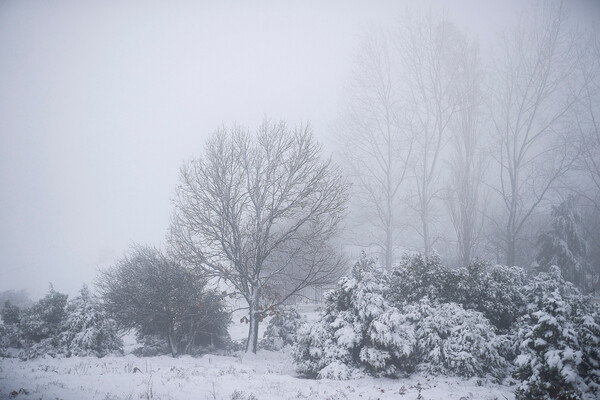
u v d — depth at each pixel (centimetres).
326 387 1153
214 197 1847
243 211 1947
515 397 1017
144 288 1770
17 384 911
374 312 1341
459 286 1499
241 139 1980
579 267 3133
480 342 1295
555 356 951
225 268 1900
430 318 1400
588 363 969
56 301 1880
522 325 1372
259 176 1941
